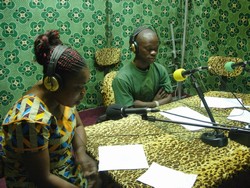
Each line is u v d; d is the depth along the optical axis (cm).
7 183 111
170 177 109
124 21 292
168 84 232
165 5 308
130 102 212
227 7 260
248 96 209
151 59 209
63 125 112
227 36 266
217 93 219
